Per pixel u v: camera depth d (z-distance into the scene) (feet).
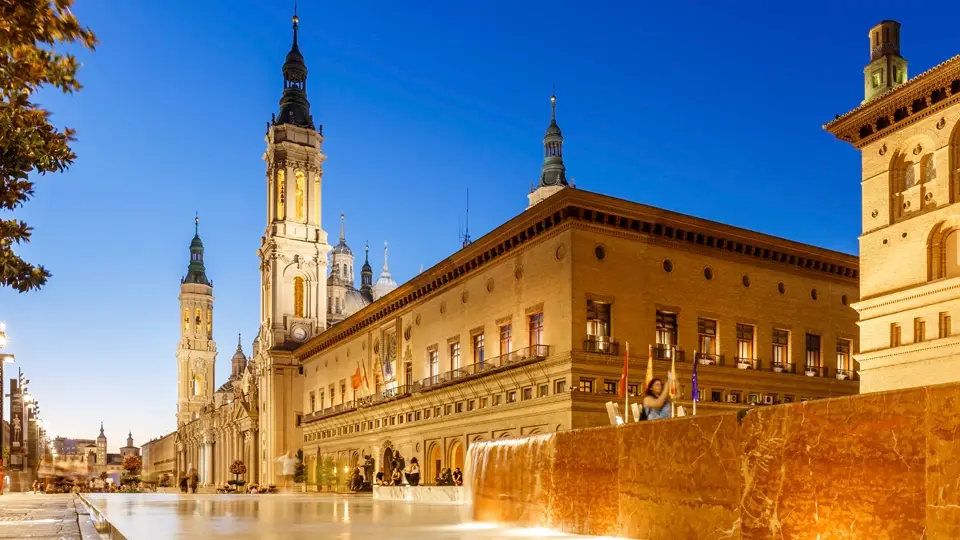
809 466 37.24
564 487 58.75
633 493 50.44
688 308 182.29
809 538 36.86
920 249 124.77
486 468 74.23
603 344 167.32
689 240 184.75
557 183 375.86
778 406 39.50
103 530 68.18
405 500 150.71
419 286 235.40
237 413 415.03
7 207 40.22
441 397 215.31
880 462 33.88
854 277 215.92
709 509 43.55
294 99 383.86
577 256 167.94
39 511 97.14
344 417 289.74
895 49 138.72
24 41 28.27
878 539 33.60
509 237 188.75
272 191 373.81
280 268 363.15
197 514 93.86
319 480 294.46
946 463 31.24
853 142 139.74
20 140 37.42
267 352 358.23
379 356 266.57
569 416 159.84
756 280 195.83
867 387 131.44
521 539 53.47
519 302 186.19
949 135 120.98
